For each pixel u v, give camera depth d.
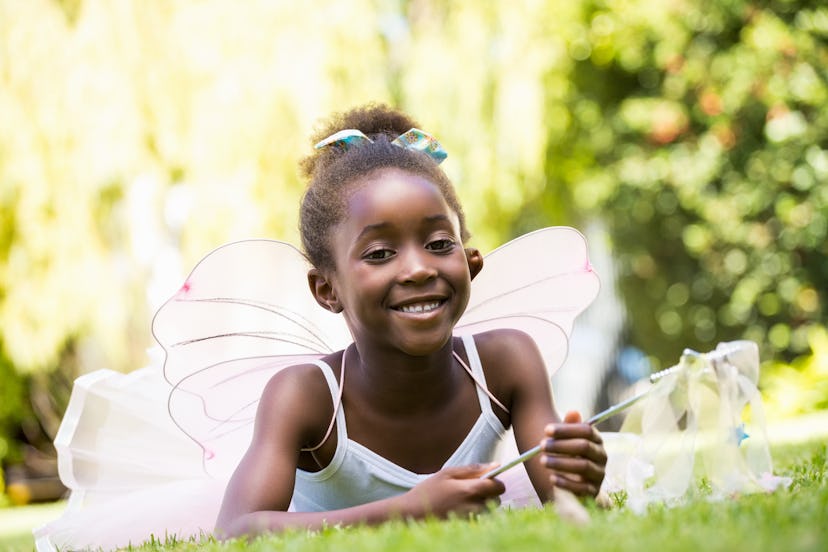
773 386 12.56
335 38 10.91
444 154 3.40
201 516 3.67
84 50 10.70
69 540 3.75
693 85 14.24
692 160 14.16
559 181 13.89
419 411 3.09
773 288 14.52
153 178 10.88
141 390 3.93
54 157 10.77
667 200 14.82
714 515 2.36
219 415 3.51
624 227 15.16
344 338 3.69
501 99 11.66
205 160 10.69
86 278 10.97
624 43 14.37
